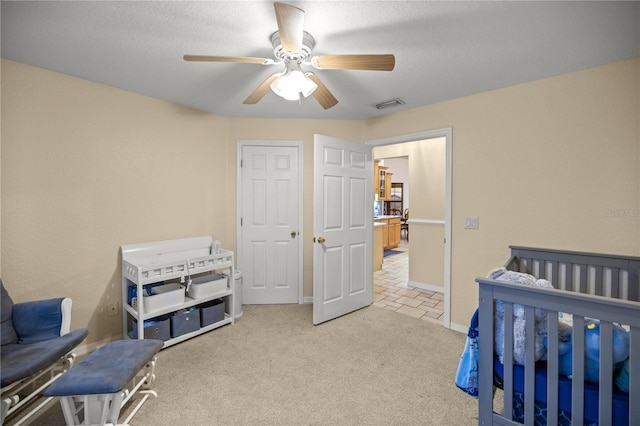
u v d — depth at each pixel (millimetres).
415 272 4410
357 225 3379
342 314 3217
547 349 1329
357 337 2697
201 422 1653
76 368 1554
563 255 2262
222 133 3438
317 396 1880
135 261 2635
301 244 3594
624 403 1161
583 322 1210
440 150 4203
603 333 1171
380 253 5621
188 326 2629
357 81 2426
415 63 2111
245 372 2137
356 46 1883
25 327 1862
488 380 1440
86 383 1429
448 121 2867
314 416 1708
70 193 2346
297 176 3576
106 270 2547
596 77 2146
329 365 2232
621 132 2066
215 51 1954
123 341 1842
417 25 1662
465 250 2793
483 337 1453
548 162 2350
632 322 1107
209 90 2646
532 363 1320
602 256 2100
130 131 2674
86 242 2436
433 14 1564
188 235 3129
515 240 2514
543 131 2365
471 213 2746
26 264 2154
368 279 3529
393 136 3279
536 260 2381
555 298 1259
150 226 2830
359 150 3371
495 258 2619
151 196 2836
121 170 2625
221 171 3432
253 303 3570
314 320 2945
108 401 1486
